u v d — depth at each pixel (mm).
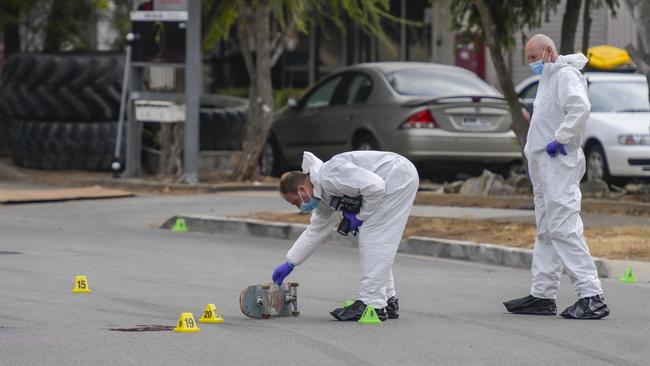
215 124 59250
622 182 47875
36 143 58031
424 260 34125
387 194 22516
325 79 54938
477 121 49562
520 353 19688
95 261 32094
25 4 66062
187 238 38562
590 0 46625
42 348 19500
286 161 56906
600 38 69938
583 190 45656
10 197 46938
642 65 39719
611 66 54781
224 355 19109
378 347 20031
